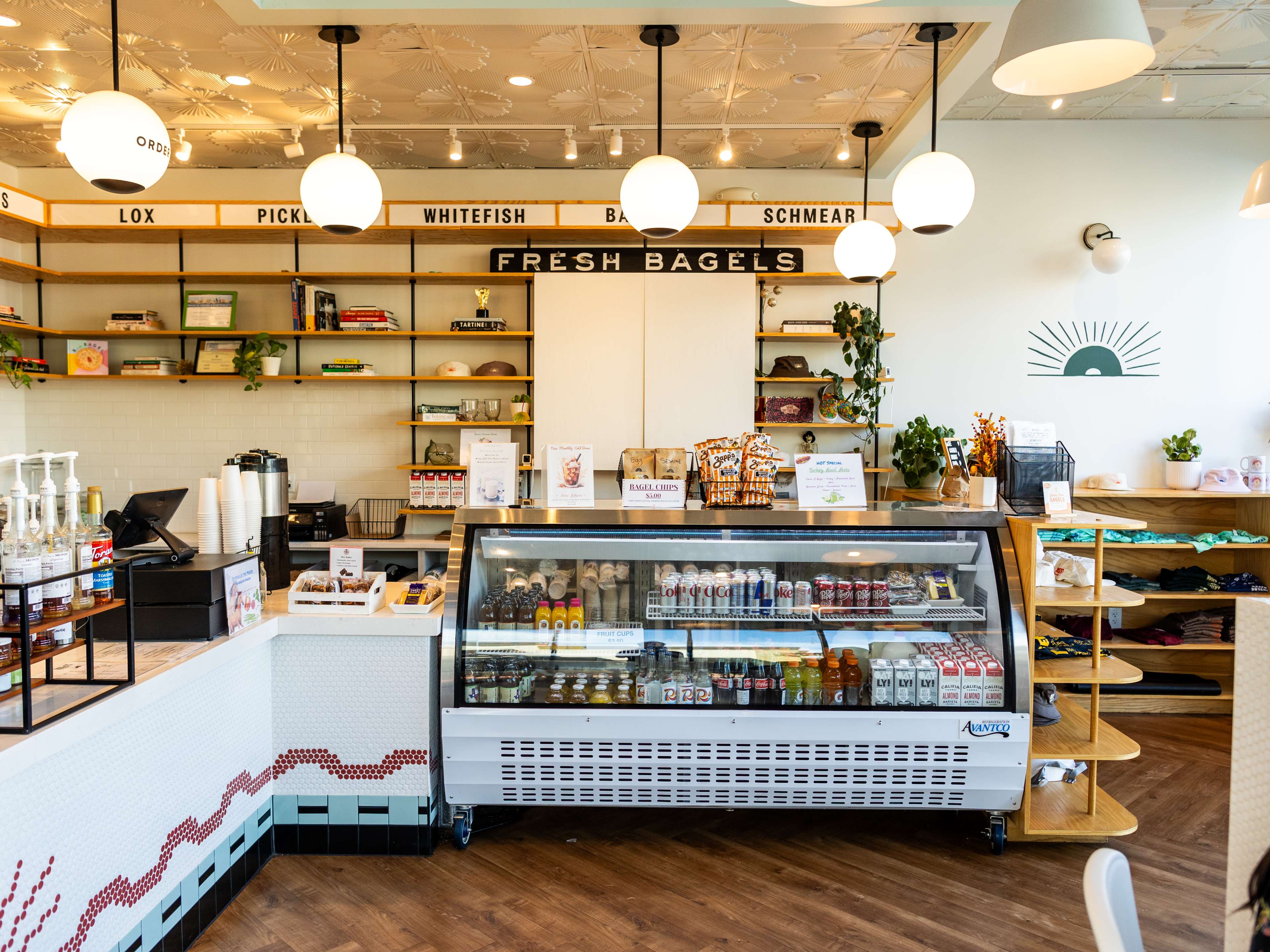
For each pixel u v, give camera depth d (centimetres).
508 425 527
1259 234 535
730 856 293
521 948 238
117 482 548
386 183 551
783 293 553
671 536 294
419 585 304
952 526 289
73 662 231
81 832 196
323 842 293
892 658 292
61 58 389
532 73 406
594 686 292
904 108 451
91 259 543
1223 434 540
